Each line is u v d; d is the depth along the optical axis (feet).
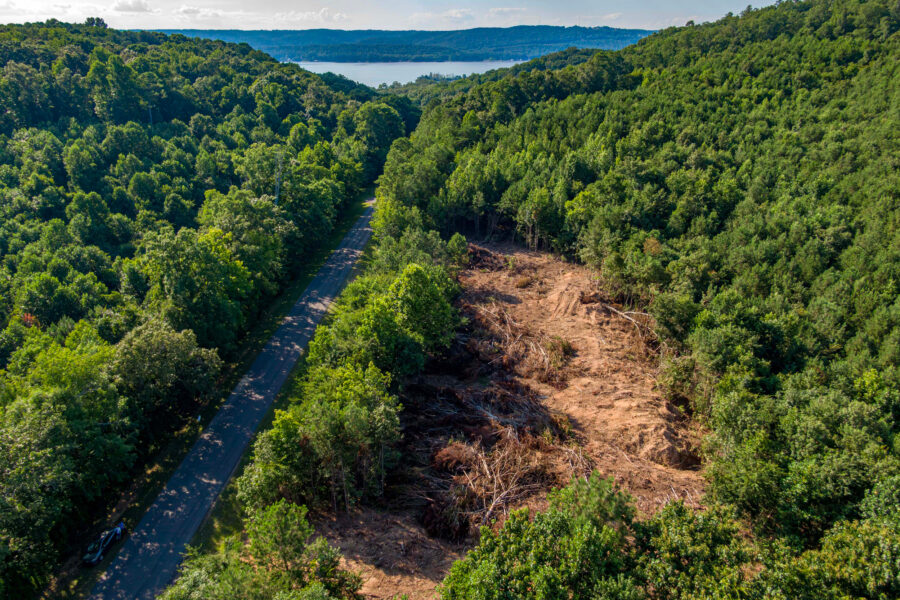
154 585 99.60
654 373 160.66
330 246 278.05
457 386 151.53
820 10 447.01
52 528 103.91
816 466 94.58
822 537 87.40
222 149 340.39
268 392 158.10
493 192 276.62
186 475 126.31
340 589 78.64
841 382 133.39
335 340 130.41
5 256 211.61
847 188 238.48
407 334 139.03
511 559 71.31
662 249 202.90
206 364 138.21
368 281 169.37
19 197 243.19
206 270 159.63
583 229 231.30
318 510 107.24
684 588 66.23
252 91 472.44
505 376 156.35
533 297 210.79
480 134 362.12
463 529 103.50
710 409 135.03
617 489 80.28
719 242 213.05
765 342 154.40
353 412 93.50
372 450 103.86
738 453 102.06
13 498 89.61
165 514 115.24
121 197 263.90
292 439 98.84
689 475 119.55
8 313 182.19
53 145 288.71
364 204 354.54
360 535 101.65
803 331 162.30
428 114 469.98
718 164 273.95
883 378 133.59
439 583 91.71
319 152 345.72
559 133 323.16
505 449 120.78
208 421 145.07
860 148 258.98
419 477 115.65
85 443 106.63
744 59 390.21
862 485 90.38
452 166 308.60
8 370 139.54
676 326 161.48
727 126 305.53
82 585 99.19
